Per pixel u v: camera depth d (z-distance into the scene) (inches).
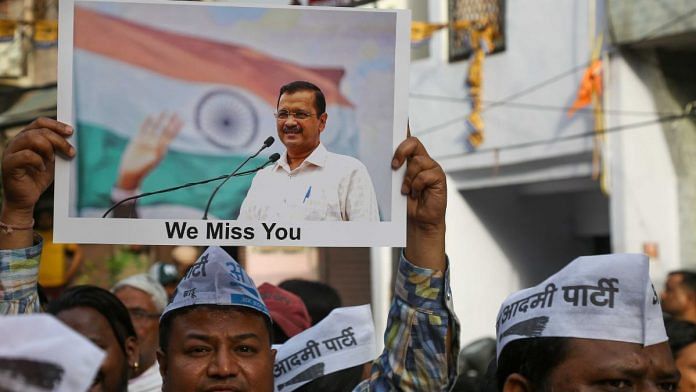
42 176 150.9
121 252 594.9
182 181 151.6
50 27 645.3
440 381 159.6
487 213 792.3
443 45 759.7
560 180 731.4
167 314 155.6
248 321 153.3
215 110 152.5
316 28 153.9
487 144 737.6
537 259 805.9
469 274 788.0
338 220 152.3
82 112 150.6
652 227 656.4
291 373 196.4
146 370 265.4
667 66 660.1
